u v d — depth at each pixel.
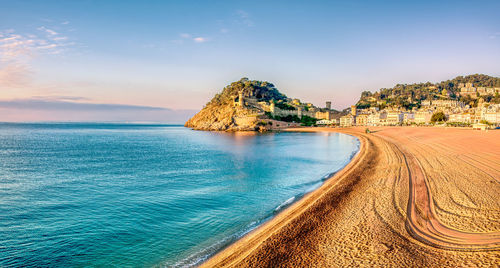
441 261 12.25
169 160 53.59
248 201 24.67
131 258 15.18
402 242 14.24
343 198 22.25
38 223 20.22
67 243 17.00
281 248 14.54
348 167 37.38
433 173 28.91
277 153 63.94
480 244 13.26
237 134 163.88
